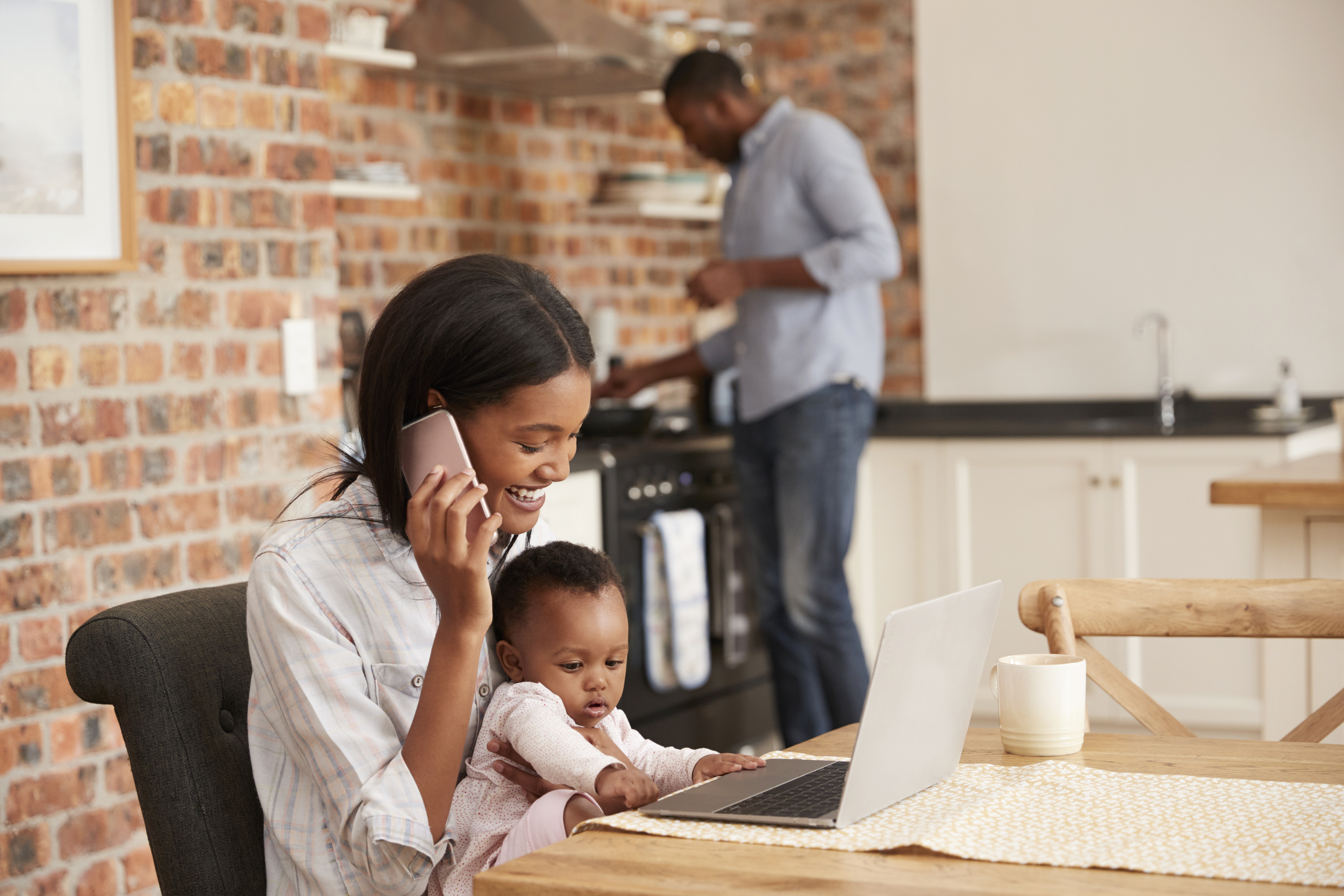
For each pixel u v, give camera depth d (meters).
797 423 3.71
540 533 1.79
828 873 1.01
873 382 3.81
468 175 4.14
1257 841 1.06
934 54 4.98
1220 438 4.08
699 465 4.02
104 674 1.41
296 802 1.35
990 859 1.03
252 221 2.70
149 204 2.52
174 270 2.57
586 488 3.59
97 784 2.47
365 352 1.39
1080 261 4.80
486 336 1.32
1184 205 4.64
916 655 1.16
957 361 5.02
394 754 1.31
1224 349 4.61
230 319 2.67
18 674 2.35
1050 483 4.33
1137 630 1.69
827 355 3.69
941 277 5.03
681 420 4.71
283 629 1.31
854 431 3.74
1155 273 4.69
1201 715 4.14
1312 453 4.19
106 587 2.47
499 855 1.38
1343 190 4.42
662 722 3.84
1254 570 4.08
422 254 4.00
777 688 4.02
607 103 4.46
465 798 1.45
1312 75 4.43
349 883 1.31
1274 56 4.48
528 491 1.39
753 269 3.61
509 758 1.48
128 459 2.50
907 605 4.55
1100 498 4.25
